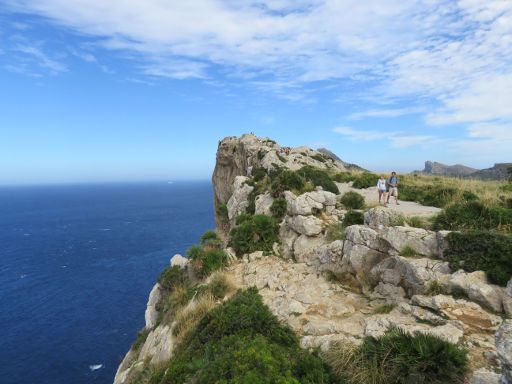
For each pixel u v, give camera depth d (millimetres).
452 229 11203
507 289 7887
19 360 41812
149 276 71938
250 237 18219
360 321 9477
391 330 7824
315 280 13172
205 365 7453
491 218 11031
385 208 13266
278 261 16094
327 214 18125
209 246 21984
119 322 51688
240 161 49281
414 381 6441
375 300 10703
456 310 8133
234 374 6516
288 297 12133
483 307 8078
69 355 42938
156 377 9867
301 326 9977
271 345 7797
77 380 38250
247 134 52344
